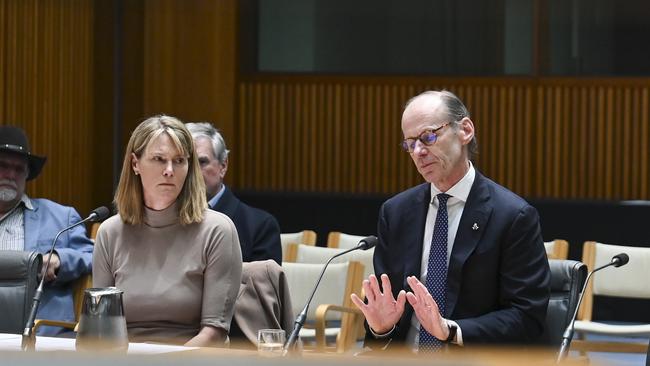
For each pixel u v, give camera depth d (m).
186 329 7.25
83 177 20.67
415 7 22.80
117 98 21.91
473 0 22.61
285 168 23.03
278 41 23.06
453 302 6.91
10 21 17.92
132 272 7.28
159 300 7.17
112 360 1.27
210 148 10.20
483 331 6.47
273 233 10.34
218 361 1.29
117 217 7.48
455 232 7.04
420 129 6.94
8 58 17.89
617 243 20.59
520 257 6.88
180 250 7.27
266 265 7.97
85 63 20.70
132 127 22.25
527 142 22.36
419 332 6.97
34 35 18.64
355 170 22.88
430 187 7.25
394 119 22.78
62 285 10.05
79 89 20.44
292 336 6.03
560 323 7.38
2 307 8.74
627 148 22.08
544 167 22.38
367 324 6.85
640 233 20.52
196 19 22.72
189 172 7.39
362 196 22.03
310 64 23.03
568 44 22.38
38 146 18.80
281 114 23.05
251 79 23.03
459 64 22.69
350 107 22.91
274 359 1.31
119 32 21.98
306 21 23.03
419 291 6.21
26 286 8.83
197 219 7.29
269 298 7.84
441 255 7.01
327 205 21.53
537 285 6.85
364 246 7.19
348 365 1.30
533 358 1.45
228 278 7.28
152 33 22.47
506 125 22.47
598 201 21.22
